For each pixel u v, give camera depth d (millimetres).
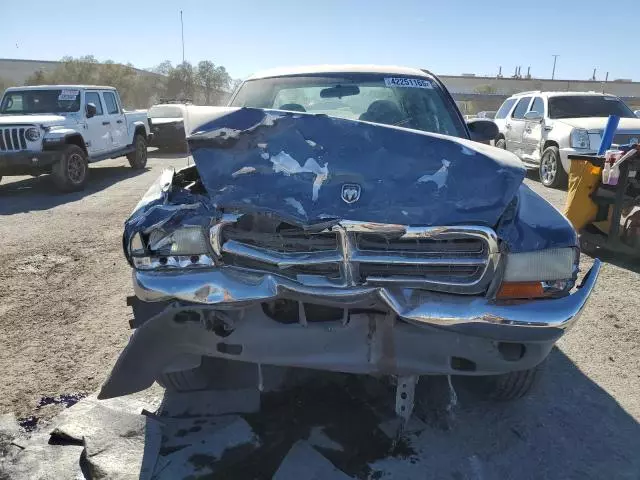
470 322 2326
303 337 2506
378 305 2400
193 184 3033
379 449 2631
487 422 2875
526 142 11531
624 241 5570
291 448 2592
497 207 2379
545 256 2391
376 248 2391
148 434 2658
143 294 2438
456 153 2484
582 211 5938
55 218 7723
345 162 2463
